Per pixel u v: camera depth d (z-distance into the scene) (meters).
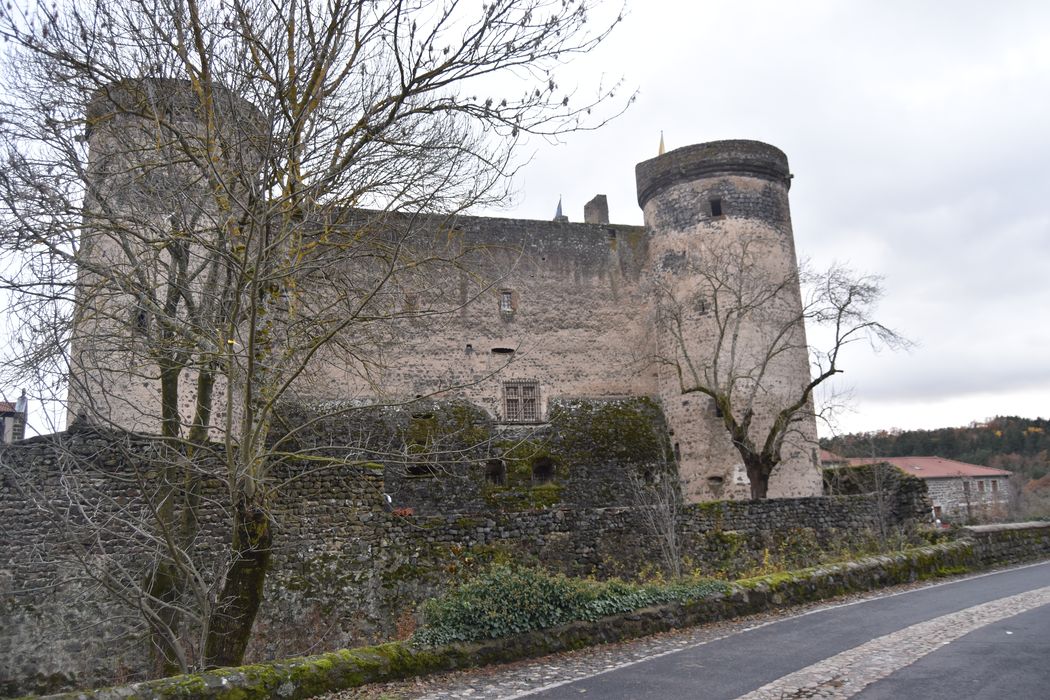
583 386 27.80
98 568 10.13
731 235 26.91
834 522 20.86
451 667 8.31
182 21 8.68
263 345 9.70
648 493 20.06
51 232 8.58
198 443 10.05
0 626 12.57
